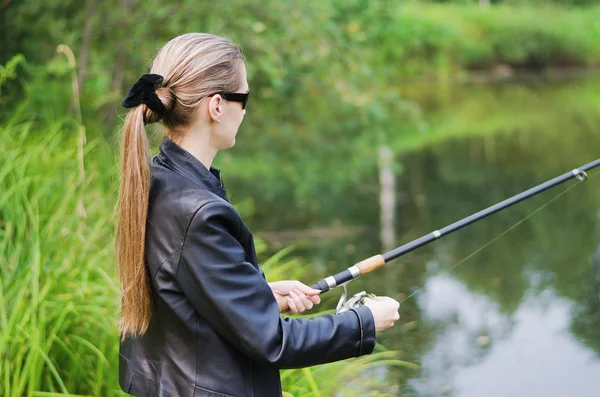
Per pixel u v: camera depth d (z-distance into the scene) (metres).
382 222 8.73
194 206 2.00
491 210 2.96
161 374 2.06
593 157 12.69
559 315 5.84
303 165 10.66
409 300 6.18
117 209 2.21
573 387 4.70
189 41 2.13
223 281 1.97
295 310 2.46
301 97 9.55
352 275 2.57
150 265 2.05
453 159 12.88
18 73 6.88
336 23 9.05
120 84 8.62
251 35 7.92
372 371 4.81
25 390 3.31
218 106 2.10
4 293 3.58
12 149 4.63
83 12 8.27
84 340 3.50
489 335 5.45
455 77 29.08
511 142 14.53
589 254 7.36
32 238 3.74
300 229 8.41
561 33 31.50
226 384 2.02
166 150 2.12
